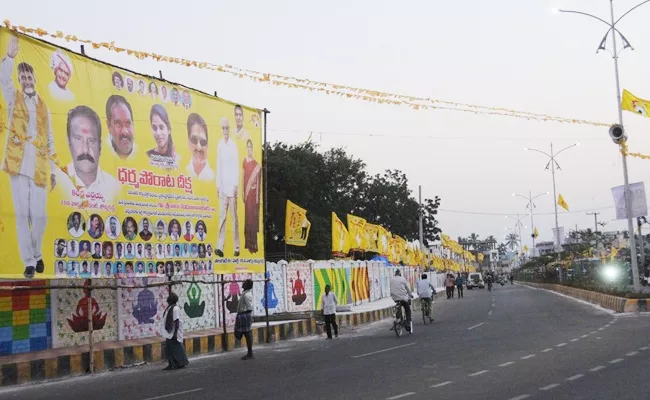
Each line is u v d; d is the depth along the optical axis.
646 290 30.97
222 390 11.16
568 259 74.00
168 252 17.34
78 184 15.02
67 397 11.42
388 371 12.52
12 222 13.53
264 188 21.59
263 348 19.12
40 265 14.01
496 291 66.88
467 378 11.18
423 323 26.47
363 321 28.23
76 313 17.03
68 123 14.88
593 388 9.78
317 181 63.72
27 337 15.62
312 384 11.27
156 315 19.78
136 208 16.50
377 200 76.44
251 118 20.98
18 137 13.76
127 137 16.41
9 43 13.70
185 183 18.09
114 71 16.27
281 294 29.75
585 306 32.78
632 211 30.08
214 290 22.81
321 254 59.59
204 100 19.08
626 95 29.78
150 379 13.35
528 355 13.99
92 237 15.26
